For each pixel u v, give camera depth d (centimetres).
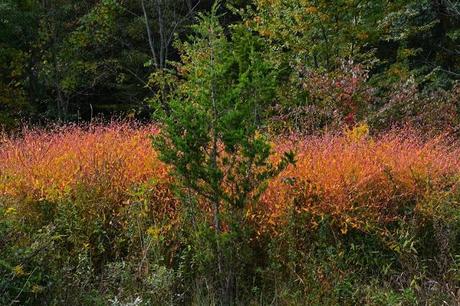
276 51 1248
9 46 1667
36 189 585
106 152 668
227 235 464
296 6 1233
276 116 986
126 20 1842
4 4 1557
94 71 1750
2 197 543
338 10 1219
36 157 681
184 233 560
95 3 1792
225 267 484
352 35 1241
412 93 1049
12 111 1686
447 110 1055
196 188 460
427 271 557
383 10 1308
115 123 1002
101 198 586
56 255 500
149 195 576
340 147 720
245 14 1326
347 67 1105
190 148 452
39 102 1834
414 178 625
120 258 554
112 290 501
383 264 564
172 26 1738
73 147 706
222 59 471
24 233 496
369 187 616
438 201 599
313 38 1265
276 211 567
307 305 510
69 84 1717
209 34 474
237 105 454
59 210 552
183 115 452
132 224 548
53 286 469
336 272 531
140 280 506
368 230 572
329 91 1025
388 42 1714
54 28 1711
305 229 566
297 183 588
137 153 671
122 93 1909
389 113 1023
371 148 720
